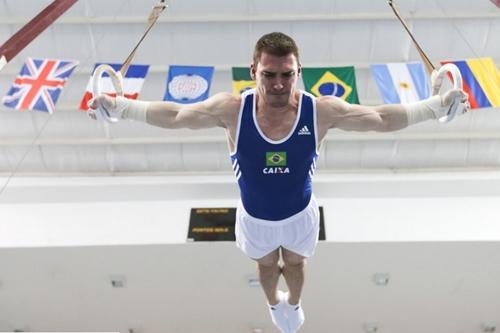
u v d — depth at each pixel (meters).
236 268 6.27
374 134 7.41
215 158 7.81
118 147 7.69
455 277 6.41
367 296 6.78
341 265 6.25
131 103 2.31
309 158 2.26
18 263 6.26
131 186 7.00
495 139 7.54
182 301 6.90
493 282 6.46
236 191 6.95
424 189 6.89
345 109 2.25
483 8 6.24
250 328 7.51
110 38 6.53
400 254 6.11
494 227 6.20
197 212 6.53
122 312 7.18
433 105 2.30
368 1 6.21
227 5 6.25
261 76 2.09
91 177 7.82
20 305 7.03
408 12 6.29
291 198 2.39
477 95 5.13
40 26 3.39
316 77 5.14
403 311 7.08
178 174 7.93
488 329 7.44
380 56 6.77
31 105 4.81
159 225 6.39
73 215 6.57
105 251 6.13
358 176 7.53
